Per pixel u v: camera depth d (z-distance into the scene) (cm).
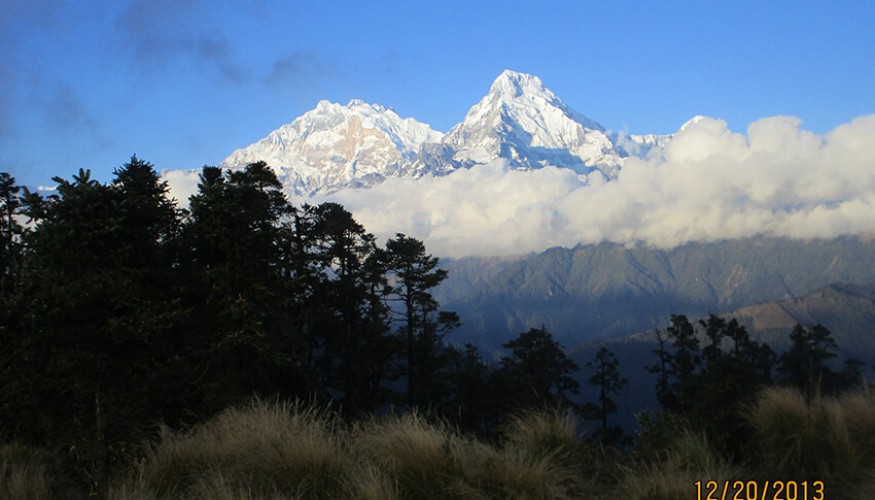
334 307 2853
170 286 1525
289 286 1795
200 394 1413
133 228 1385
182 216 1720
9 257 1653
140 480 678
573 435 788
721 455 735
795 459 696
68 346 1259
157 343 1346
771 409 746
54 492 714
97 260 1326
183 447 731
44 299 1271
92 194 1321
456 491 632
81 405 1201
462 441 714
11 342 1244
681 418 827
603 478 743
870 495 615
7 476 716
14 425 1162
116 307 1307
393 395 3228
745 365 855
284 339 1861
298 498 612
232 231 1673
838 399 771
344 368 2811
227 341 1579
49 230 1288
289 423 733
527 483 649
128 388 1267
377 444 701
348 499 618
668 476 642
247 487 632
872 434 716
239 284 1689
